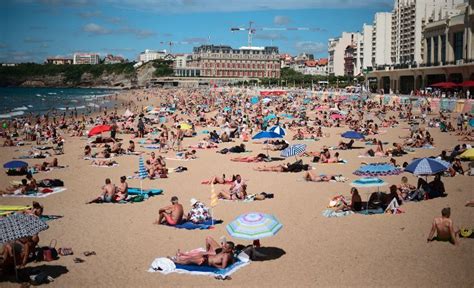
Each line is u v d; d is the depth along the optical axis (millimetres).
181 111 92000
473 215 19531
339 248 16234
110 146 43156
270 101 103562
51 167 33656
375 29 183250
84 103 140250
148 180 29031
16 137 53375
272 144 43156
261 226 14977
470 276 13625
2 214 19031
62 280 14008
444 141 43750
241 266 14812
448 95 84125
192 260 14773
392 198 20922
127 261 15477
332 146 42531
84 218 20578
